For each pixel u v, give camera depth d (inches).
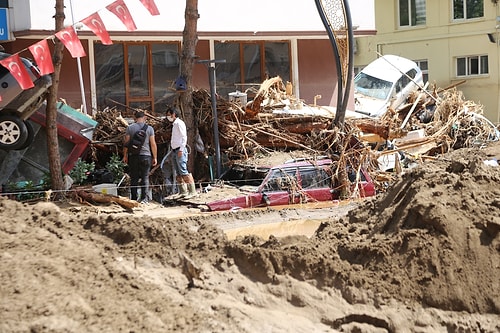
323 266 531.2
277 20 1487.5
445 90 1737.2
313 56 1553.9
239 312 463.2
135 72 1380.4
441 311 523.5
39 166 994.1
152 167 1057.5
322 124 1141.7
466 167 641.6
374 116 1556.3
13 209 516.4
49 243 477.4
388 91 1670.8
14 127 928.3
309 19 1517.0
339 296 520.4
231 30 1443.2
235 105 1149.7
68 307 408.2
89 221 531.2
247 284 503.8
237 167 1069.8
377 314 508.1
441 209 564.1
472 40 2246.6
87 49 1314.0
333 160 1069.8
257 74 1510.8
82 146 1016.2
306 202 986.7
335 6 1133.7
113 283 454.6
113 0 1309.1
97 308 418.9
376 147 1196.5
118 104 1316.4
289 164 1010.7
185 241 530.0
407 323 509.7
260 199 956.0
